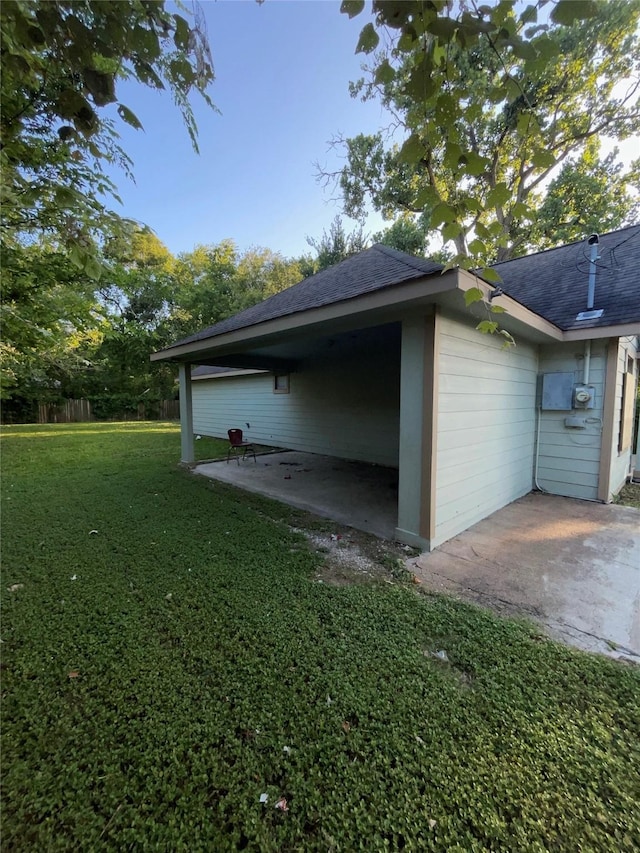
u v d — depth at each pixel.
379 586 2.85
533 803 1.32
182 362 7.35
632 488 6.00
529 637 2.23
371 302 3.18
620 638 2.24
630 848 1.18
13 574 2.97
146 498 5.18
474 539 3.79
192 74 1.44
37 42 1.26
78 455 8.53
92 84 1.37
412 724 1.63
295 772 1.43
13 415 17.12
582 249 6.84
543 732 1.59
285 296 6.39
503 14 1.16
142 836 1.22
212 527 4.10
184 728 1.60
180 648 2.12
